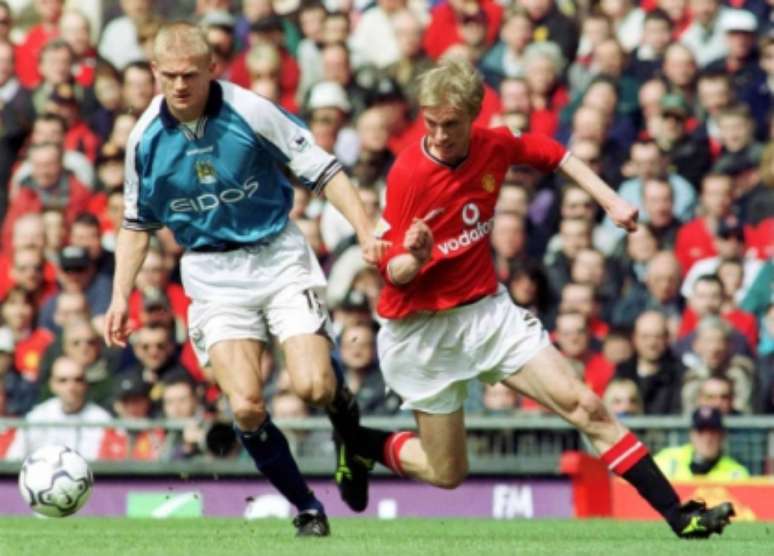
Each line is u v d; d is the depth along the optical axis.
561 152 25.91
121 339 27.33
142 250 27.44
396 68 58.75
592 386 47.69
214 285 26.91
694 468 40.97
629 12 58.00
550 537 29.19
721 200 51.66
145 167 26.52
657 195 51.78
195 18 63.00
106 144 58.84
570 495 41.53
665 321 47.19
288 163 26.34
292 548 24.42
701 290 49.00
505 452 43.31
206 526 34.81
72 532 31.86
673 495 25.50
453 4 58.97
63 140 59.34
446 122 24.27
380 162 56.06
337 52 58.41
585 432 25.73
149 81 59.12
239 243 26.88
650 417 42.91
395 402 47.47
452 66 24.28
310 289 26.94
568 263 51.19
